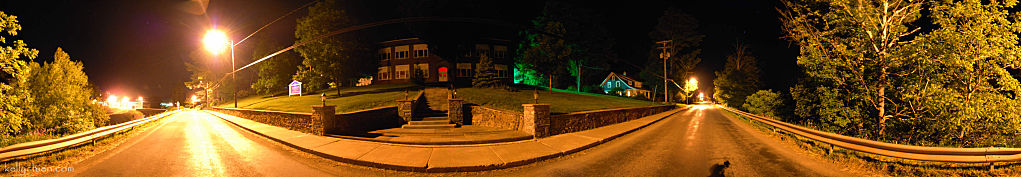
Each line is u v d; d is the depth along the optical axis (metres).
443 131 14.88
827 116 13.70
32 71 24.33
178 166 7.97
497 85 35.19
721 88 48.97
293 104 24.80
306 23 31.61
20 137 11.62
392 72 45.34
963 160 7.33
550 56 39.12
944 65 12.17
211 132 14.67
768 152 9.97
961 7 11.40
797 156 9.32
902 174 7.16
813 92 14.73
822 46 13.79
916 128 12.71
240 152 9.88
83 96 27.98
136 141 11.88
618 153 10.08
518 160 8.65
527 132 13.61
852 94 13.32
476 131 14.83
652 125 19.00
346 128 14.44
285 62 43.44
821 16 13.83
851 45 13.52
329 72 31.53
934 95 11.95
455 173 7.94
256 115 19.58
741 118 24.48
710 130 16.16
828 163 8.39
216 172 7.47
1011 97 12.11
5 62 12.27
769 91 22.52
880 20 13.13
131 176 7.04
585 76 49.59
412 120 17.41
